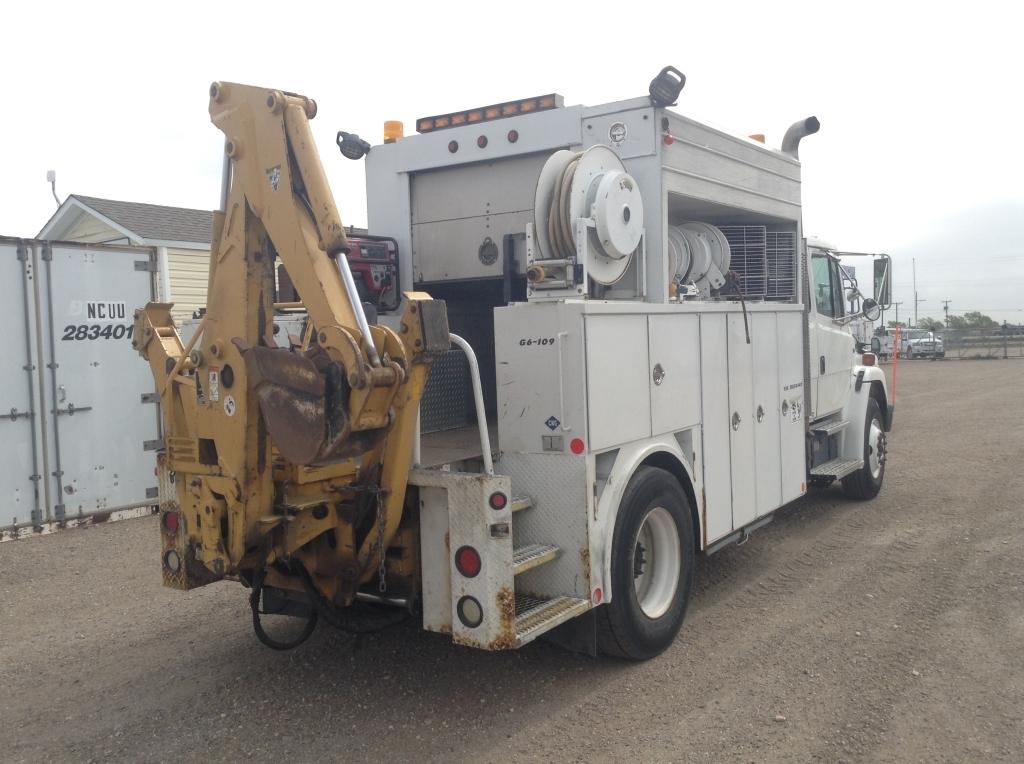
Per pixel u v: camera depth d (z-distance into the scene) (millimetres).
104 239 16469
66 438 8820
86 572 7266
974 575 6316
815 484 8016
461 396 5797
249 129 3891
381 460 4043
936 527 7789
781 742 3922
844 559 6883
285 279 5727
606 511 4531
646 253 5387
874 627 5340
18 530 8484
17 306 8516
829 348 8242
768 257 7539
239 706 4496
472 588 3914
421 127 6246
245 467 3918
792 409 6977
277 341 5348
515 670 4848
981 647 4953
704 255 6438
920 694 4371
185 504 4246
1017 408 17375
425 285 6359
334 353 3594
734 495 5953
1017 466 10688
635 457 4758
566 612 4211
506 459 4562
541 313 4434
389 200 6414
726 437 5844
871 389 9164
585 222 4797
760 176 6820
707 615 5680
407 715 4320
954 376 28297
